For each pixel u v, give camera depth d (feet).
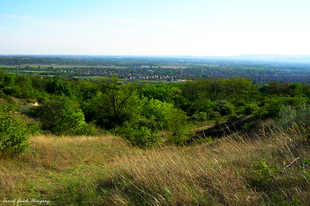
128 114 69.62
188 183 9.80
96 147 25.76
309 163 9.68
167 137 41.04
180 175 10.66
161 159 13.76
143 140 30.50
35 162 16.47
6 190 10.80
